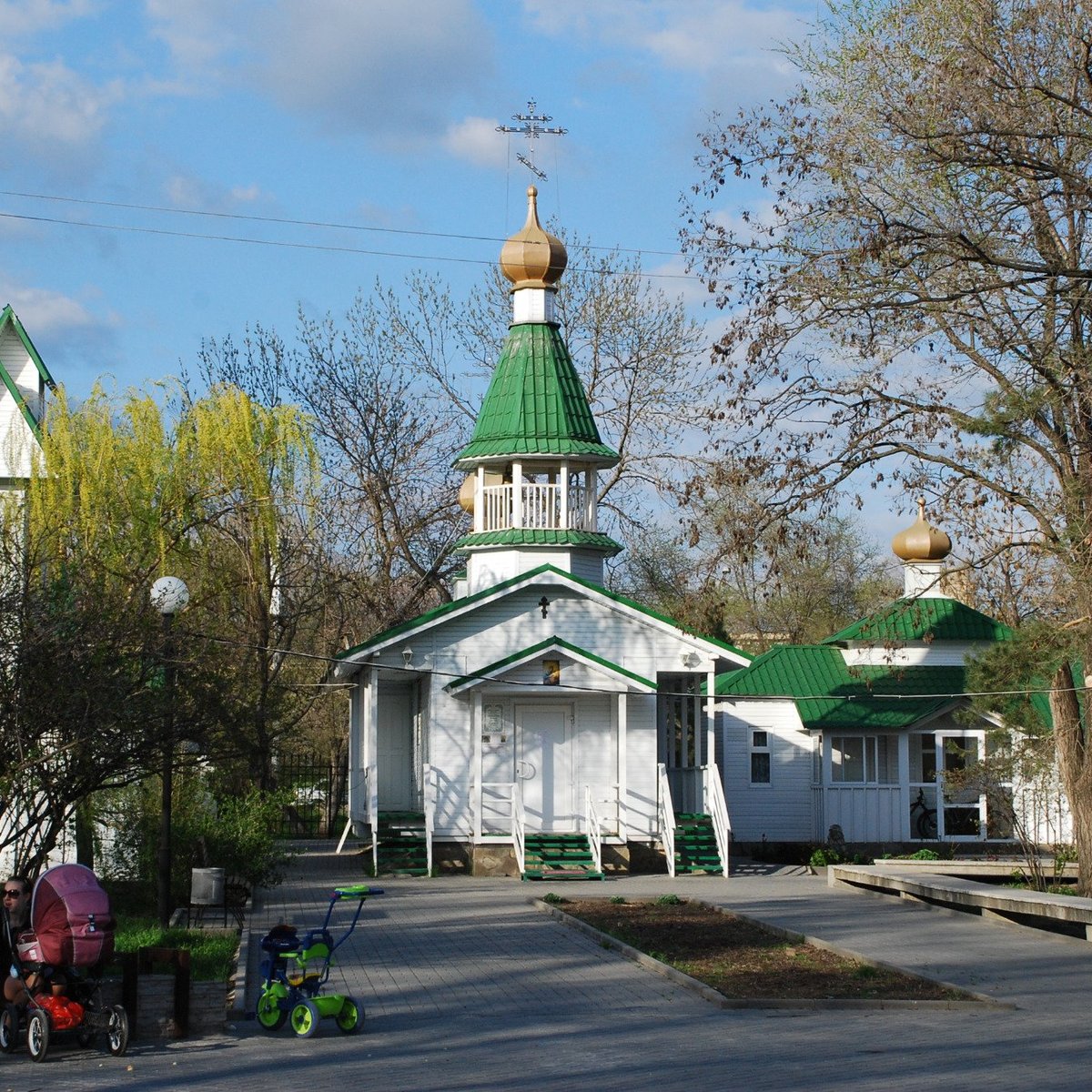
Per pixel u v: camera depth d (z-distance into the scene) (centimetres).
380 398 4994
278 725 3216
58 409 2714
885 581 6862
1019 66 2300
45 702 1623
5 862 2386
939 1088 1149
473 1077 1207
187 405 3647
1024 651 2667
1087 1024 1496
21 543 2216
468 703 3381
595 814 3244
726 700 4016
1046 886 2864
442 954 1998
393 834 3372
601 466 3753
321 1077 1217
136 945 1886
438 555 5109
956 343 2539
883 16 2483
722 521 2623
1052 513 2553
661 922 2303
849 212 2330
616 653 3428
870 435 2509
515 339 3756
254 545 3045
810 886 3061
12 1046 1338
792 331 2330
